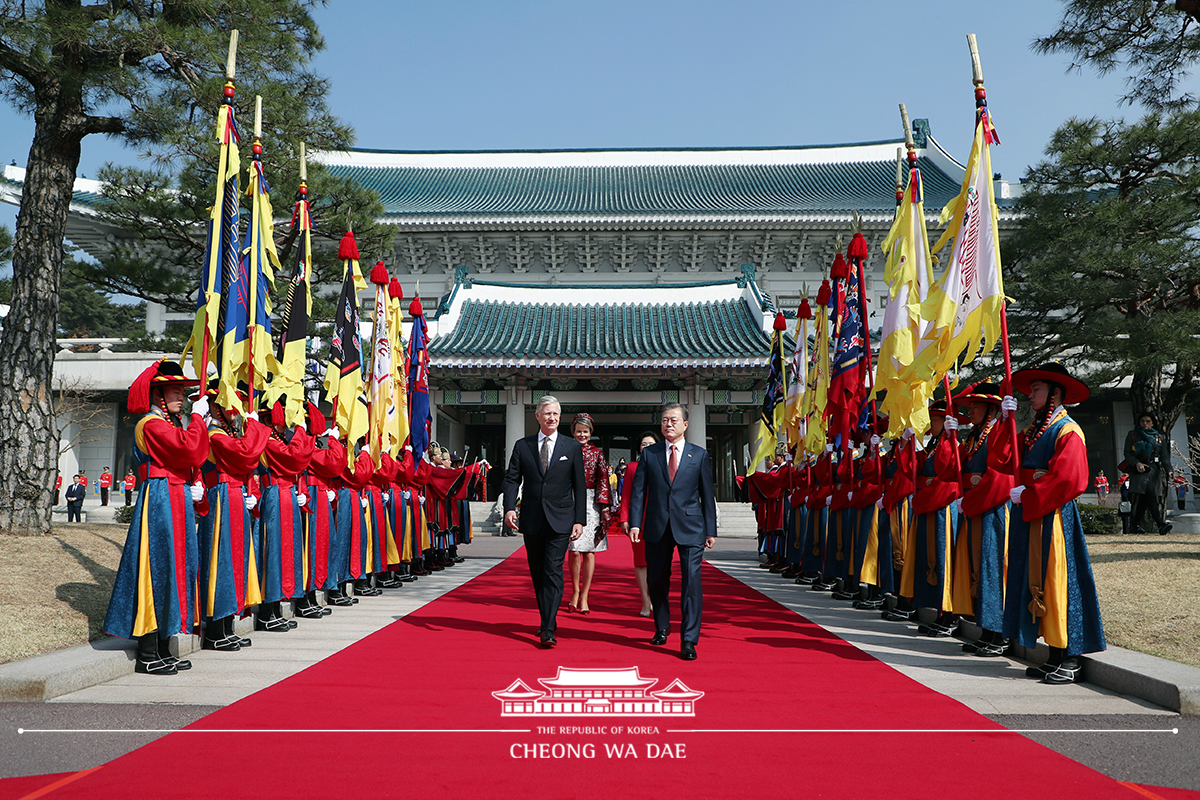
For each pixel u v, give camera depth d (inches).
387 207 1243.8
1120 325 535.8
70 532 395.5
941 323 247.0
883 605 297.9
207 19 414.6
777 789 112.3
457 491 498.0
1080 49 485.1
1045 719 152.1
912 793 111.0
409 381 439.5
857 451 352.5
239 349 247.3
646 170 1497.3
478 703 159.9
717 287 1002.1
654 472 227.6
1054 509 190.1
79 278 621.3
